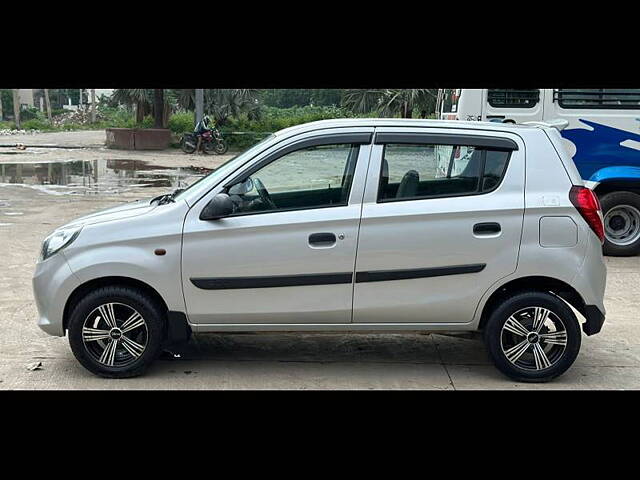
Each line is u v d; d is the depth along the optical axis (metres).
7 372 4.96
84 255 4.70
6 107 66.88
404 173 4.78
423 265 4.74
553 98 8.93
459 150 4.80
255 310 4.77
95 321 4.80
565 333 4.85
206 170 21.30
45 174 19.09
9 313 6.38
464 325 4.90
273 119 36.47
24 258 8.59
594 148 9.02
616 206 9.17
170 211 4.74
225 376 4.99
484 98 8.95
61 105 90.25
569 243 4.75
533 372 4.89
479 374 5.12
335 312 4.79
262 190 4.78
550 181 4.81
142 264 4.66
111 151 28.72
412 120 4.88
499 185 4.79
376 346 5.75
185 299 4.74
